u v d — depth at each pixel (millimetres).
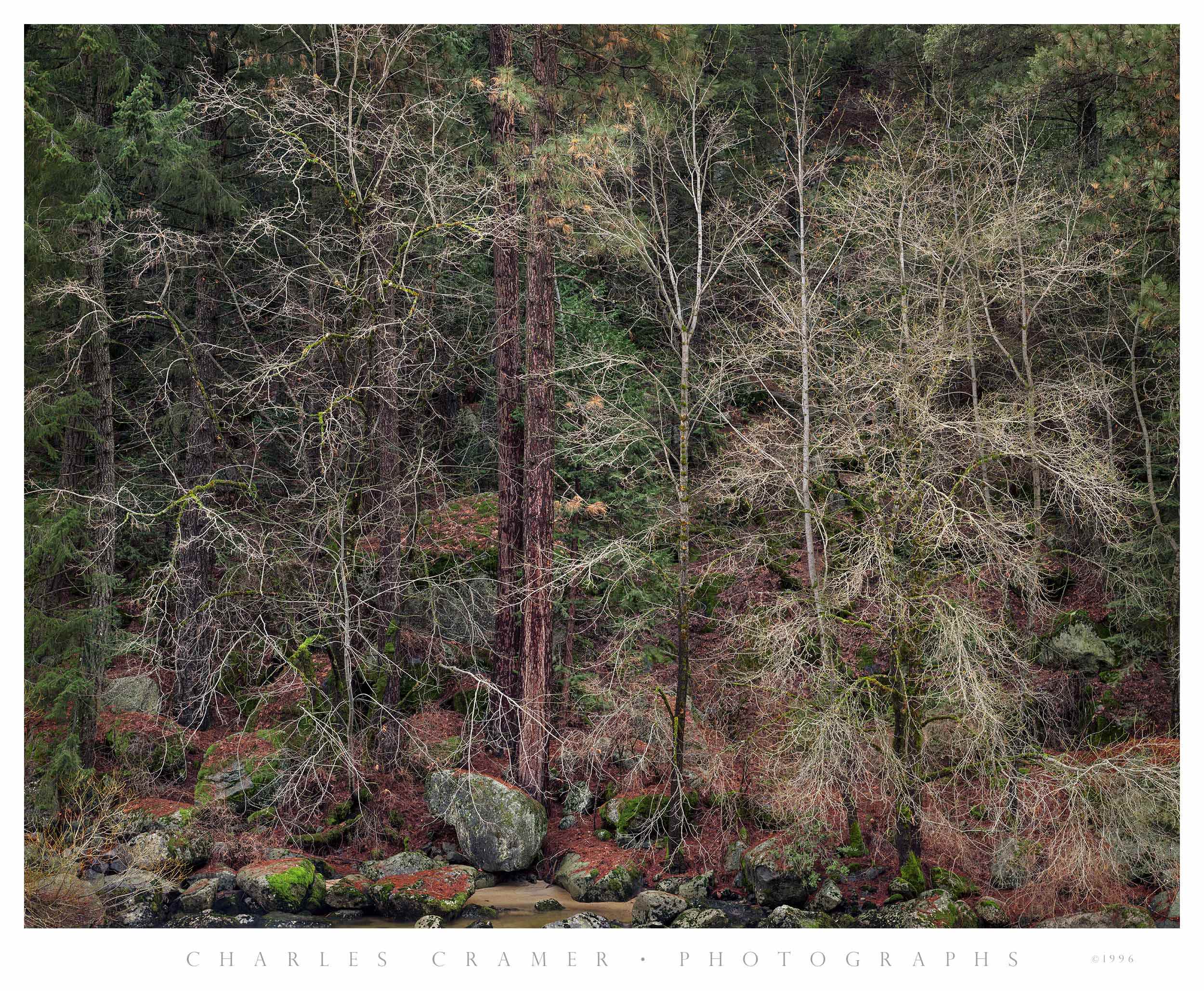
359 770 13680
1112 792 11219
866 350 13172
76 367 13805
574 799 14469
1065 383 14172
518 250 14672
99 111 15086
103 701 15391
